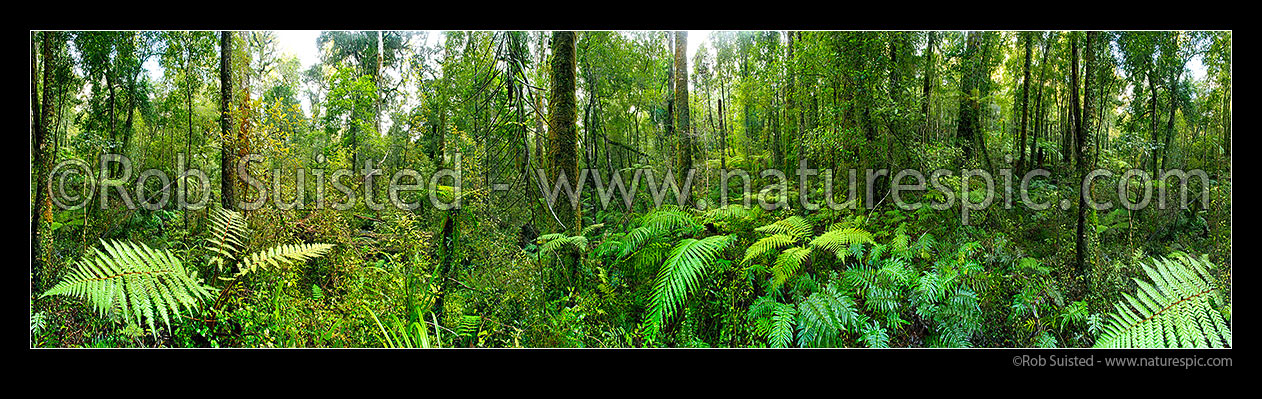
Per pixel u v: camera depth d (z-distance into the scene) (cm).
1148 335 182
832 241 316
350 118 943
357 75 1103
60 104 617
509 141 412
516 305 320
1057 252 398
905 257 332
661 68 957
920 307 304
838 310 288
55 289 183
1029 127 791
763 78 696
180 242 465
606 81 838
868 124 446
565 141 393
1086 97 438
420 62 653
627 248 357
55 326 263
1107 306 310
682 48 645
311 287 354
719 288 323
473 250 354
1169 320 184
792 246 351
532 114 414
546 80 495
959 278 308
